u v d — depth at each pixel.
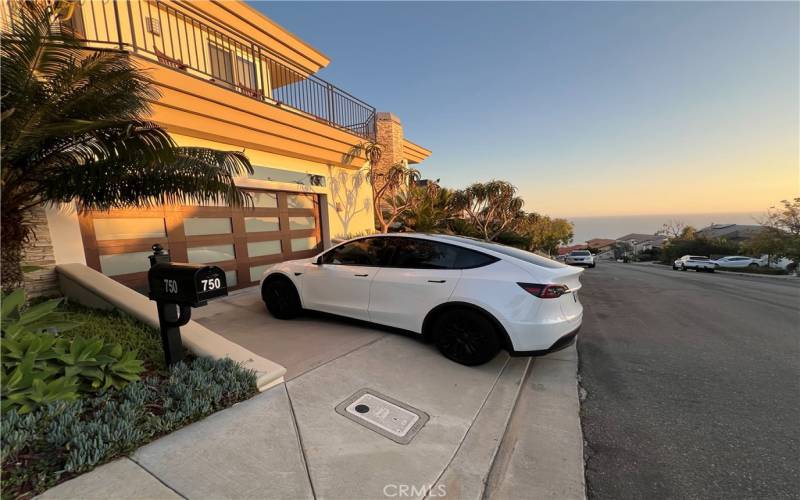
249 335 4.48
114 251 5.41
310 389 3.08
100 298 4.21
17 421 1.98
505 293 3.55
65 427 2.04
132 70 3.16
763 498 2.07
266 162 7.72
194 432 2.34
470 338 3.71
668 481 2.22
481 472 2.23
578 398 3.35
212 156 3.62
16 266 3.53
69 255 4.83
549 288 3.47
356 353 3.90
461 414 2.87
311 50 10.74
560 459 2.43
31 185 3.51
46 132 2.68
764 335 5.54
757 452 2.52
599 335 5.53
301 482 2.00
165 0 7.26
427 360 3.85
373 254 4.55
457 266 3.93
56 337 2.81
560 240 61.91
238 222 7.27
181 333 3.53
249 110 6.52
